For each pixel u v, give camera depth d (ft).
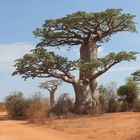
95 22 154.61
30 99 169.37
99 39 161.17
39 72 151.84
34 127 106.42
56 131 93.35
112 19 154.81
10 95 183.32
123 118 108.37
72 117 139.03
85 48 160.86
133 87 169.99
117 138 75.10
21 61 149.38
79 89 154.20
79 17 150.00
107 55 149.89
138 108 153.69
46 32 156.76
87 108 152.46
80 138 77.30
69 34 159.43
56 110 153.07
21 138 75.97
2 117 168.96
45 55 147.74
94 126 96.37
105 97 163.94
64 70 152.46
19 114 172.45
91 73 154.61
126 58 149.28
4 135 81.82
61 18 151.84
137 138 72.28
